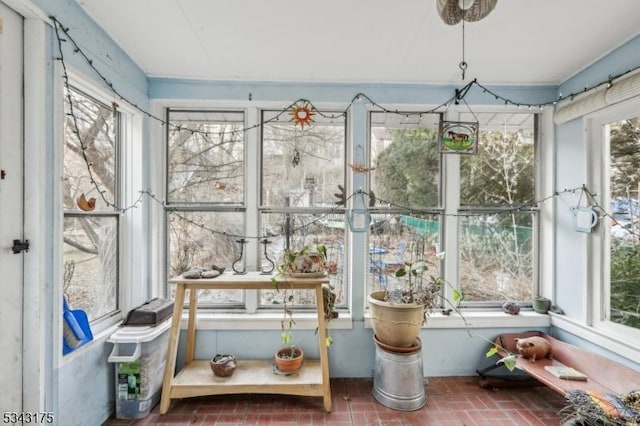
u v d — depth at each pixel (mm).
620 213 1988
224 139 2504
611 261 2045
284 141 2525
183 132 2504
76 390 1615
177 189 2494
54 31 1469
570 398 1688
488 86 2461
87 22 1676
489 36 1832
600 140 2109
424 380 2266
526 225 2557
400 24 1728
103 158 1995
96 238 1923
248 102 2420
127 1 1565
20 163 1369
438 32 1797
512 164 2562
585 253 2170
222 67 2234
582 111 2139
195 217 2492
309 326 2350
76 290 1758
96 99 1904
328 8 1600
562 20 1682
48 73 1439
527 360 2189
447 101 2457
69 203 1702
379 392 2072
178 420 1876
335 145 2537
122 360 1834
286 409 1987
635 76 1775
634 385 1783
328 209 2508
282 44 1939
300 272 2109
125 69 2047
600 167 2104
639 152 1875
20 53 1368
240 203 2500
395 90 2441
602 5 1561
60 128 1498
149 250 2338
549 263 2469
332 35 1840
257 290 2479
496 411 1974
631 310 1914
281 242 2492
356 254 2410
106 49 1842
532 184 2562
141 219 2230
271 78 2389
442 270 2512
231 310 2473
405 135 2547
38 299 1388
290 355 2180
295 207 2512
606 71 2023
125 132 2199
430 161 2547
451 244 2494
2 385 1300
